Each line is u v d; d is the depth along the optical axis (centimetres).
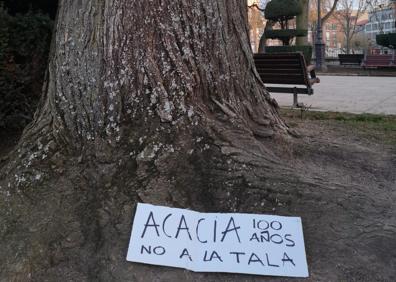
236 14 366
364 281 255
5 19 549
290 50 2155
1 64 538
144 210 282
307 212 288
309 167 361
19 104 561
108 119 323
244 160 309
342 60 2767
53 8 705
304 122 617
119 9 328
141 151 308
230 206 289
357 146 440
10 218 298
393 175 375
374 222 284
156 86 322
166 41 328
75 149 326
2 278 267
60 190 306
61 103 340
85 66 333
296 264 266
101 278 262
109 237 278
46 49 579
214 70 343
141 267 266
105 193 296
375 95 1126
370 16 5562
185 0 333
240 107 357
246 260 268
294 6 2156
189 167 304
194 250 271
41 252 277
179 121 317
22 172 321
